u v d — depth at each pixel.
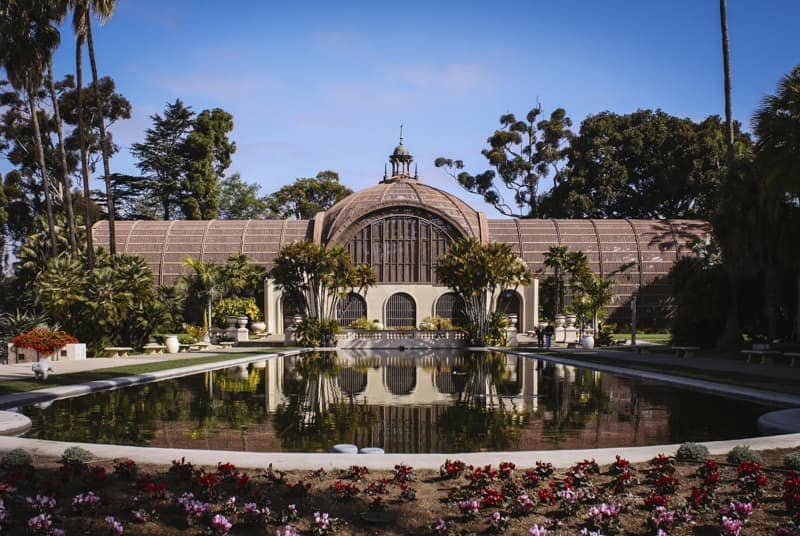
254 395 27.00
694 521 10.98
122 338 50.31
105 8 51.41
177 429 19.30
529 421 20.78
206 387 29.64
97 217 97.50
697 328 50.28
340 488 12.00
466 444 17.34
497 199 122.81
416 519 11.14
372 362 44.94
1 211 89.56
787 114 34.09
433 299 77.62
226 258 84.62
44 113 95.75
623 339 68.94
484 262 59.00
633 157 107.44
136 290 48.72
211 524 10.76
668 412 22.45
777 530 10.41
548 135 118.06
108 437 18.03
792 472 12.79
